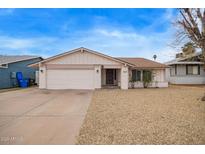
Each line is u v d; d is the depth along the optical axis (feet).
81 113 25.12
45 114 24.63
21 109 28.02
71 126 19.04
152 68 73.56
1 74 68.08
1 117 22.99
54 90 58.34
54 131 17.47
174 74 87.71
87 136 16.06
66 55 61.26
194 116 22.77
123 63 62.85
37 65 62.95
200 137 15.56
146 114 23.99
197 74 86.84
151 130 17.43
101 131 17.34
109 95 44.65
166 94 46.47
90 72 61.72
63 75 61.36
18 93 50.11
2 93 50.16
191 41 38.93
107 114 24.22
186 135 16.01
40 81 61.16
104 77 73.77
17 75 77.00
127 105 30.66
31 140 15.24
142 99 37.50
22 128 18.40
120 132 16.98
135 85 68.54
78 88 61.41
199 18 35.32
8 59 79.71
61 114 24.62
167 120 20.94
